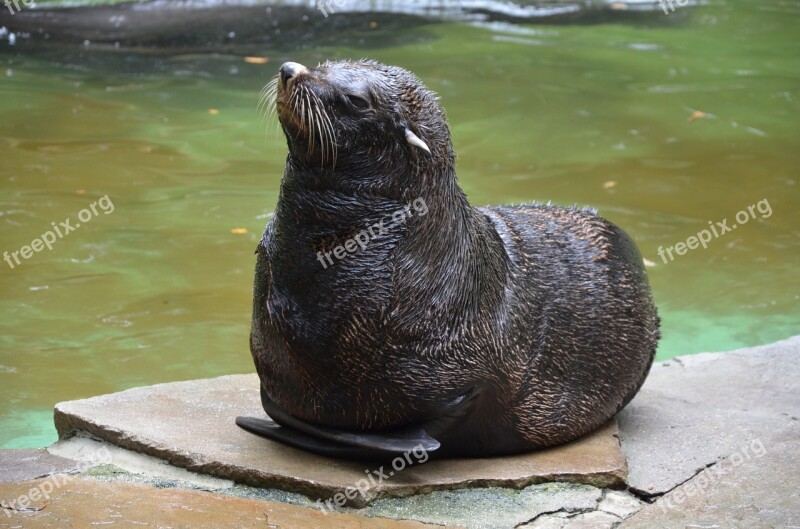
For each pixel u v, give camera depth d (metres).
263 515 10.56
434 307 10.80
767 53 33.84
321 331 10.64
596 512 11.13
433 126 10.84
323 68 10.60
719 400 14.34
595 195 22.75
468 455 11.98
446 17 36.94
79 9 36.09
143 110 27.28
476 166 24.14
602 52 33.50
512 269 11.91
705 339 17.38
